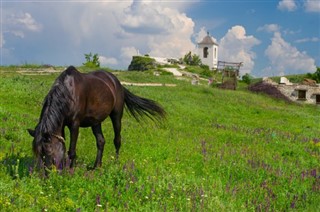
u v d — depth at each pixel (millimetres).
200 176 11570
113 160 11586
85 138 15344
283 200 10133
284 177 12211
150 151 14047
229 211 8781
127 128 18641
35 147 8789
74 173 9406
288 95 58938
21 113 18609
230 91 53125
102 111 10945
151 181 9773
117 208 8336
